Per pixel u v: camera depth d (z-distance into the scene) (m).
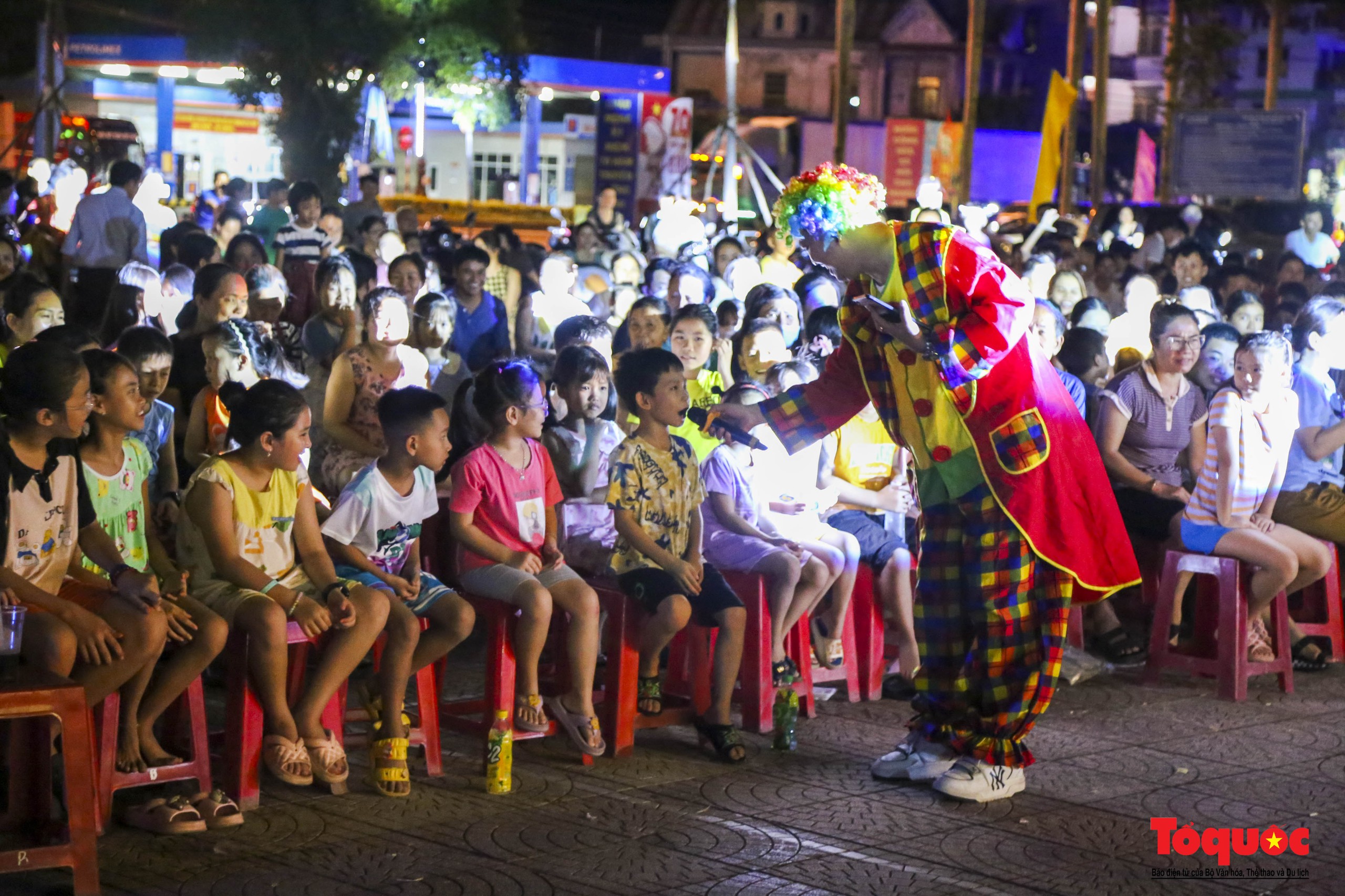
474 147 31.98
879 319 4.53
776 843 4.38
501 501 5.16
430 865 4.12
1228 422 6.38
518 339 9.04
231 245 9.35
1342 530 6.95
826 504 6.21
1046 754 5.41
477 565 5.15
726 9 49.50
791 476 6.09
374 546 4.96
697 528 5.48
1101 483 4.87
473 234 20.48
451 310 7.47
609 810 4.65
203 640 4.43
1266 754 5.48
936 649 4.98
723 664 5.23
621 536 5.40
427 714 4.93
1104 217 20.67
